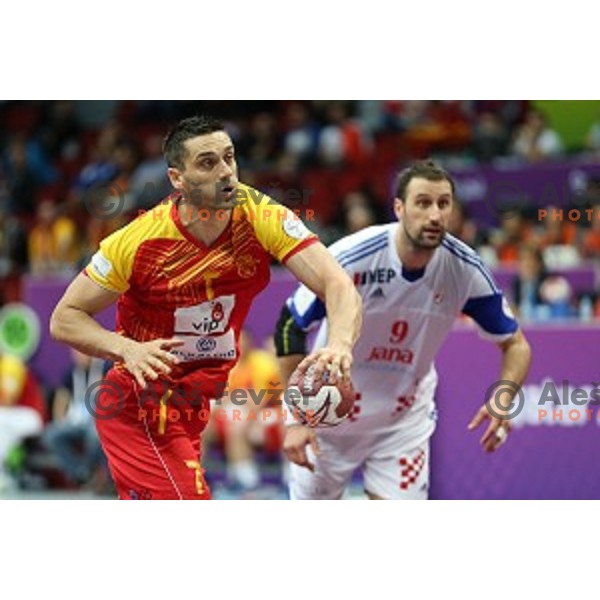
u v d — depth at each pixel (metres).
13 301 30.56
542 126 34.91
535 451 20.89
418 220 14.78
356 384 16.12
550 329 20.86
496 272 25.05
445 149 35.59
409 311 15.57
